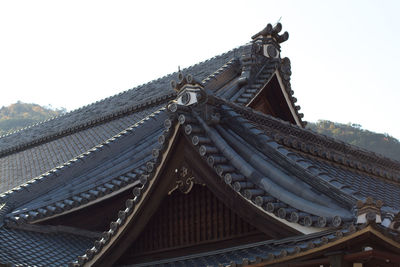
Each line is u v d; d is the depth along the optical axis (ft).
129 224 27.99
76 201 35.88
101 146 43.04
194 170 26.27
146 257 29.09
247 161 25.85
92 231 36.91
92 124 59.47
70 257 34.19
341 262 19.45
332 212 21.03
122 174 37.09
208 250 26.91
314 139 33.65
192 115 27.17
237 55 54.29
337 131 186.91
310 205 22.15
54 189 39.73
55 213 35.99
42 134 65.82
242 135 27.14
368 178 34.14
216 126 27.40
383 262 20.30
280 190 23.59
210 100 27.30
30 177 51.19
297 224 21.95
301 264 20.65
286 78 45.29
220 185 25.30
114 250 28.63
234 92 43.06
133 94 62.64
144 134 45.06
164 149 26.66
